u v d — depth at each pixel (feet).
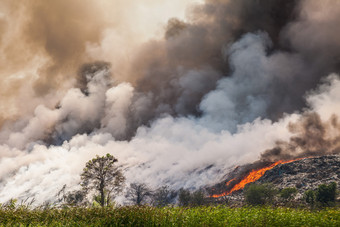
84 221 33.47
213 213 33.27
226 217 31.81
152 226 30.25
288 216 31.24
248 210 35.40
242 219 30.83
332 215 31.65
